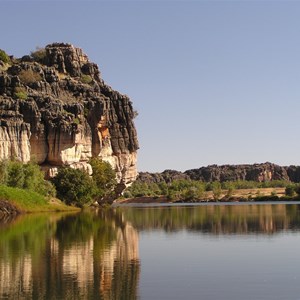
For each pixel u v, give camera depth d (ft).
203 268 108.88
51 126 410.31
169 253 130.31
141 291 87.20
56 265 109.81
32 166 356.79
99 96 483.51
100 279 95.71
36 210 324.19
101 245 143.74
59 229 193.26
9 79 423.23
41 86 444.14
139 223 238.07
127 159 507.71
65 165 416.67
